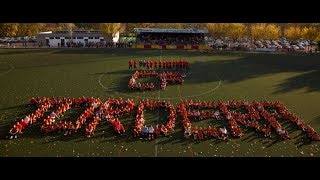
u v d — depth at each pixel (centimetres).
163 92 5028
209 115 4075
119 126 3603
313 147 3381
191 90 5153
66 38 9381
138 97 4784
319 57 8131
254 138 3559
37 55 7619
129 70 6309
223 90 5194
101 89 5116
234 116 4006
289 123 3972
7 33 10019
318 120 4072
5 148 3222
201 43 9469
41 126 3672
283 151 3281
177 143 3409
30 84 5291
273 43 10900
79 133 3578
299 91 5225
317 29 9544
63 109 4134
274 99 4825
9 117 3972
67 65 6638
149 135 3522
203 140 3484
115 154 3152
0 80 5478
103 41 9594
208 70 6456
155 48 8969
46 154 3122
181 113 4069
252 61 7469
